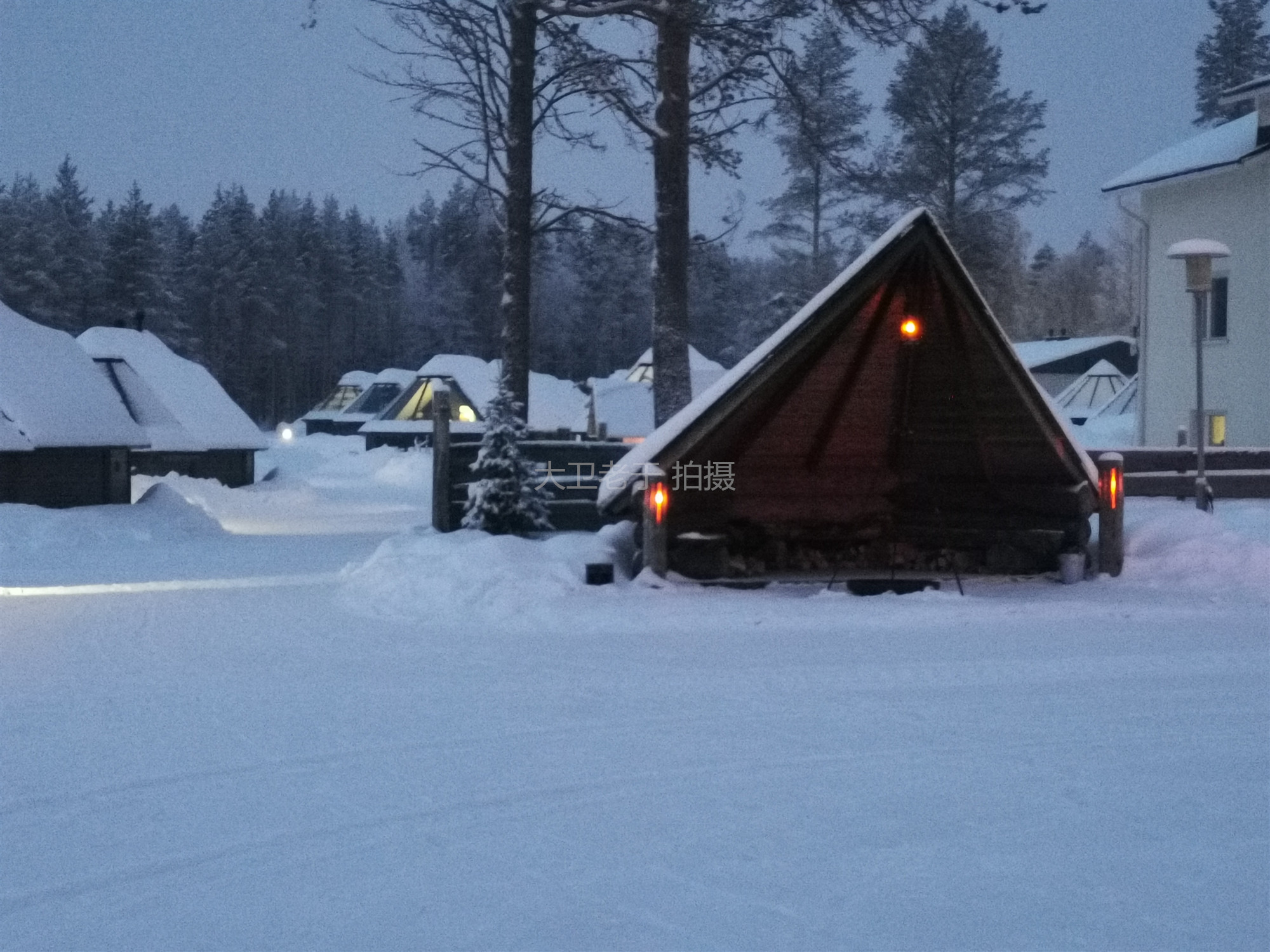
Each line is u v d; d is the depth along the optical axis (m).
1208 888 5.89
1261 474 22.78
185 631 13.16
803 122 21.47
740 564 17.19
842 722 9.02
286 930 5.39
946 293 15.23
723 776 7.68
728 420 15.49
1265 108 30.31
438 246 142.62
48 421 31.98
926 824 6.79
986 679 10.52
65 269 107.31
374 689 10.14
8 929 5.42
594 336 111.38
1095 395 61.34
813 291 50.66
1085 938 5.32
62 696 9.91
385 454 68.62
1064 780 7.60
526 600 13.99
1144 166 34.16
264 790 7.40
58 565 20.97
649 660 11.36
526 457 20.73
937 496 18.47
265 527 32.41
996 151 47.34
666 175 20.08
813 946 5.23
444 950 5.19
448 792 7.34
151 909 5.64
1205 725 8.97
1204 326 31.95
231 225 130.25
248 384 127.25
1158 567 16.55
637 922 5.47
